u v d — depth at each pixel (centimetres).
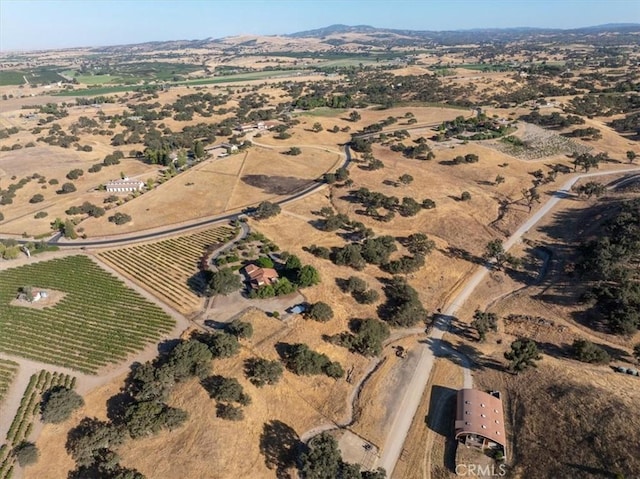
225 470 6431
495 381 8250
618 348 8731
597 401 7162
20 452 6481
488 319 9450
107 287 10794
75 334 9144
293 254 12088
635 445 6272
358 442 7050
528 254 12519
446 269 11919
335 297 10369
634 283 9738
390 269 11500
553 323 9575
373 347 8725
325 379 8238
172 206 15712
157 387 7481
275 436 7031
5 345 8869
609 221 12344
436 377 8381
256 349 8669
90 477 6278
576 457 6378
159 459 6550
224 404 7381
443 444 7025
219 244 12756
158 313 9762
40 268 11769
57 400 7194
